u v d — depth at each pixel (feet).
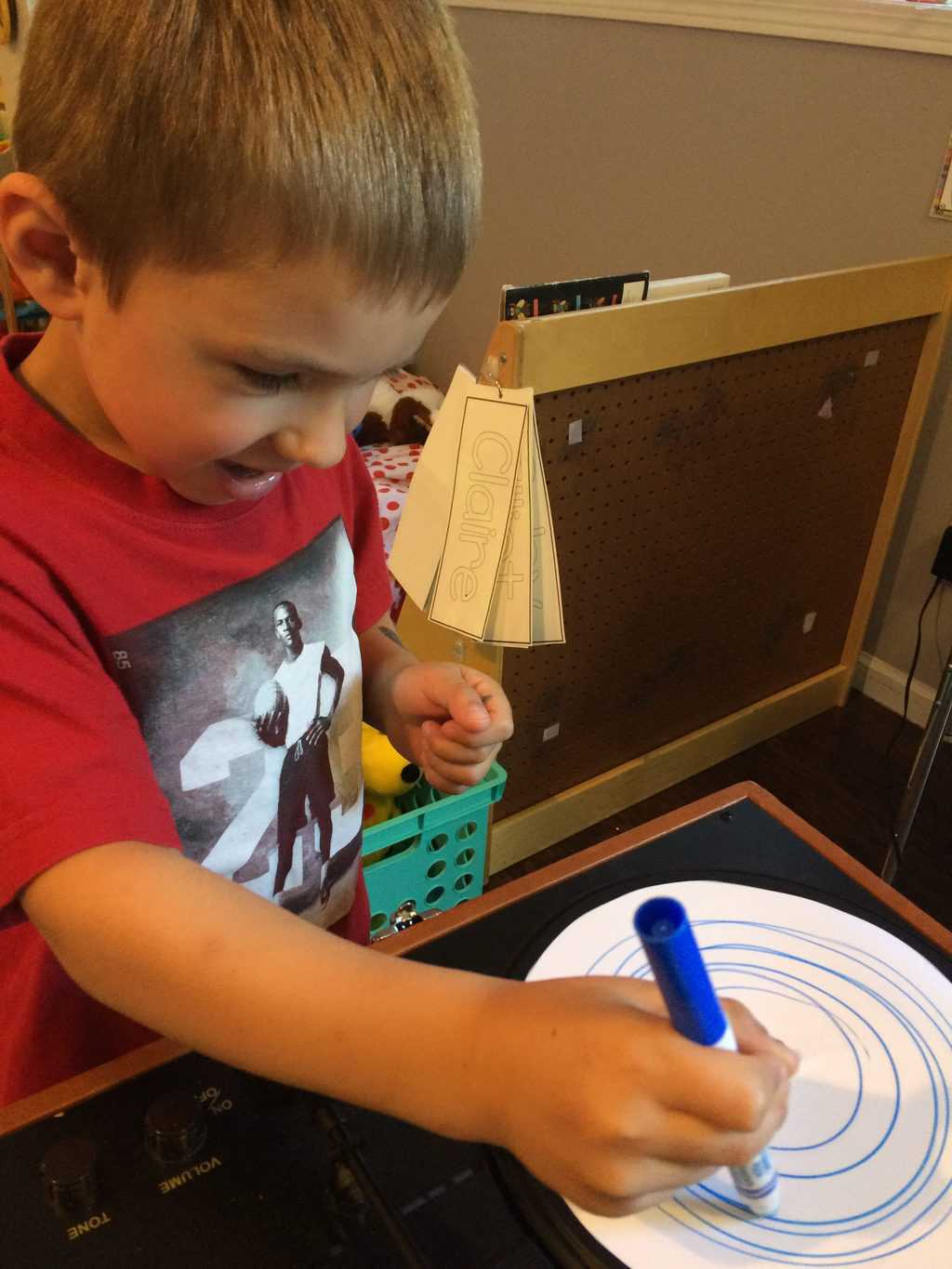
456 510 3.57
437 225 1.41
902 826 4.37
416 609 4.66
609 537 4.40
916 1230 1.44
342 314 1.38
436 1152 1.49
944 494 5.73
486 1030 1.21
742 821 2.13
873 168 5.36
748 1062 1.13
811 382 4.80
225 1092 1.54
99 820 1.46
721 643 5.36
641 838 2.06
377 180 1.31
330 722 2.37
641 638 4.89
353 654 2.43
